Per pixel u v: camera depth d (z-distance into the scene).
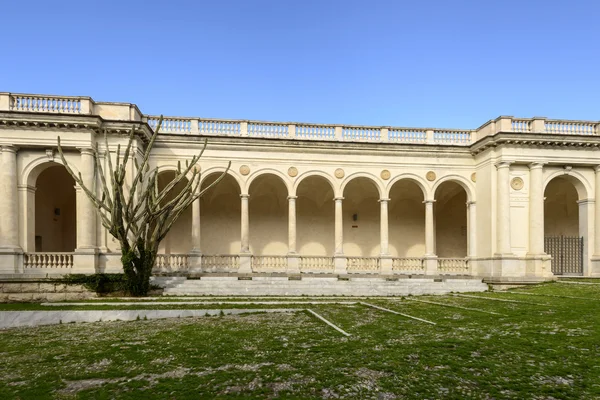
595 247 26.73
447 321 13.44
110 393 7.12
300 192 31.83
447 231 33.31
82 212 21.72
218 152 26.45
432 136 28.62
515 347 9.82
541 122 26.38
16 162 21.66
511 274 25.25
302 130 27.83
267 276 24.84
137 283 20.02
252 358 9.14
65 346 10.69
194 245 25.75
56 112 21.36
